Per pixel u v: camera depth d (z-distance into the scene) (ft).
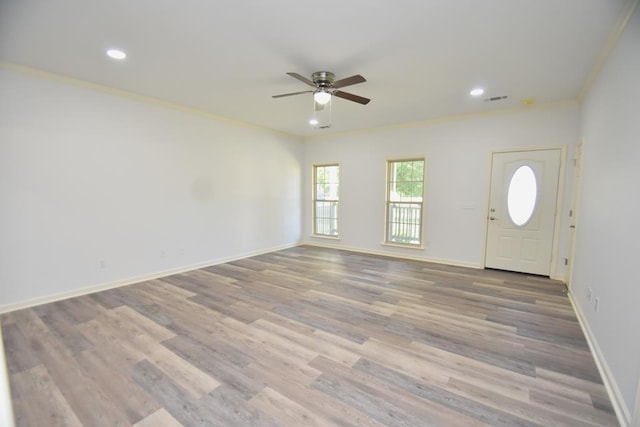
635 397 5.05
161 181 13.99
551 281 13.64
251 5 6.61
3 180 9.77
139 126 13.06
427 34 7.77
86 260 11.72
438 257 17.12
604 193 8.00
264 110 15.15
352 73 10.30
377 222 19.30
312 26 7.45
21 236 10.16
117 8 6.73
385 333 8.68
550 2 6.37
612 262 6.89
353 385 6.40
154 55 9.11
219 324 9.18
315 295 11.75
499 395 6.10
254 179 18.78
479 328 9.00
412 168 18.07
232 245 17.60
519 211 14.75
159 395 6.06
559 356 7.52
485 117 15.29
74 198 11.31
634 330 5.33
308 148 22.30
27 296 10.35
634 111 6.05
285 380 6.56
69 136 11.09
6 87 9.70
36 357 7.33
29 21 7.25
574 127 13.26
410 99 13.12
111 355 7.45
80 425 5.30
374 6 6.60
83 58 9.34
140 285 12.86
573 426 5.31
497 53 8.77
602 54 8.45
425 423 5.37
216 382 6.47
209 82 11.34
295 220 22.18
